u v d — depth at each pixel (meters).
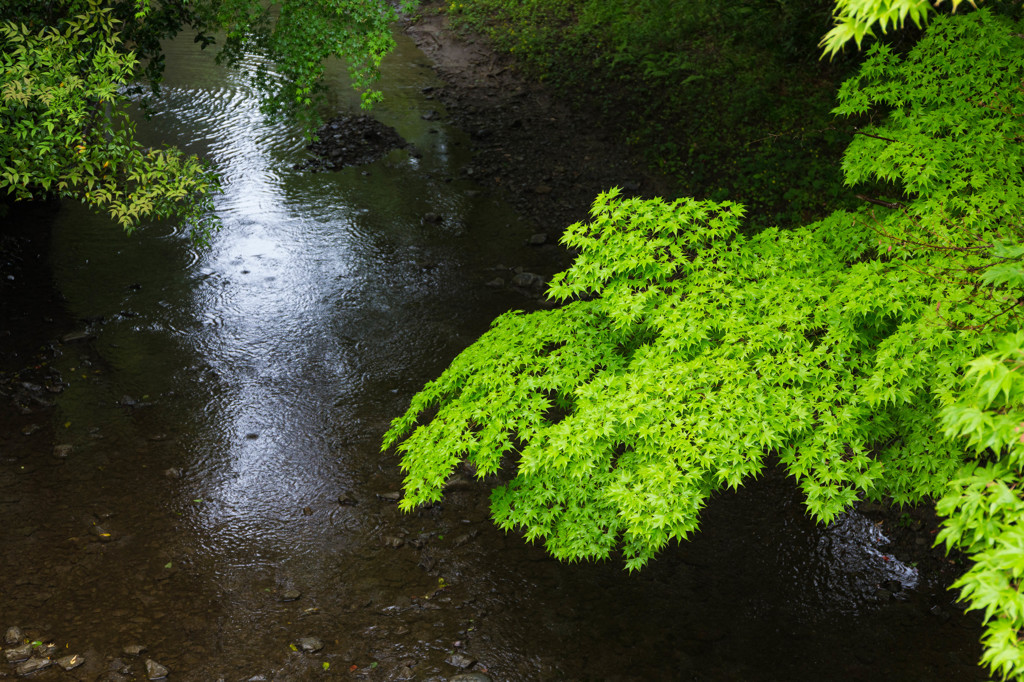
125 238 11.55
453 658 5.71
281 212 12.57
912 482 4.85
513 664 5.73
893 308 4.41
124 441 7.73
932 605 6.32
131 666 5.48
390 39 10.08
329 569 6.52
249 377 8.84
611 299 4.95
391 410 8.45
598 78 16.77
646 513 4.19
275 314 10.02
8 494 6.95
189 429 7.97
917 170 5.28
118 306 9.92
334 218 12.49
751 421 4.27
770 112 14.16
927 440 4.76
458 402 5.14
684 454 4.23
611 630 6.09
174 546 6.60
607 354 5.06
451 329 9.85
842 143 13.01
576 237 5.19
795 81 14.87
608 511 4.80
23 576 6.16
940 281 4.63
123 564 6.37
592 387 4.70
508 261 11.47
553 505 5.19
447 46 19.62
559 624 6.12
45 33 7.65
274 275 10.88
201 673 5.48
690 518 4.14
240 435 7.96
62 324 9.45
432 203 13.09
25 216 11.81
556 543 4.85
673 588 6.51
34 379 8.45
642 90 15.91
